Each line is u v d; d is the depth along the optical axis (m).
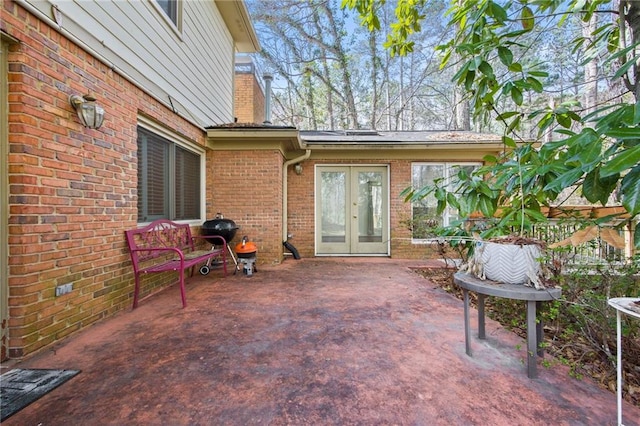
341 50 13.85
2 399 1.55
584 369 1.87
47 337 2.18
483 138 6.95
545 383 1.71
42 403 1.52
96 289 2.68
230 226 4.89
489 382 1.71
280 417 1.42
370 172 6.80
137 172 3.46
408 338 2.32
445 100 14.77
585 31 6.38
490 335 2.38
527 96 11.80
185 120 4.56
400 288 3.90
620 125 1.50
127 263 3.12
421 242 6.43
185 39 4.69
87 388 1.65
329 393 1.61
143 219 3.65
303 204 6.66
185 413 1.45
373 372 1.82
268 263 5.59
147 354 2.06
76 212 2.48
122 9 3.12
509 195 2.72
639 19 1.87
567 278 2.21
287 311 2.97
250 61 11.04
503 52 2.34
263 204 5.58
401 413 1.45
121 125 3.08
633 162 1.09
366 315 2.85
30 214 2.08
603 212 2.73
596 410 1.47
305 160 6.66
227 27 6.91
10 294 2.00
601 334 2.02
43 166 2.18
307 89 15.13
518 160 2.60
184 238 4.39
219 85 6.36
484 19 2.40
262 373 1.81
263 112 12.85
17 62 2.03
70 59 2.44
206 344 2.22
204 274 4.71
